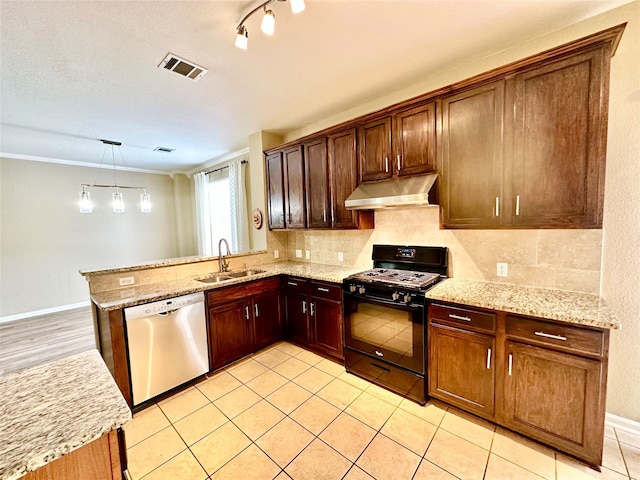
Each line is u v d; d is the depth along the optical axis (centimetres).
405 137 237
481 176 199
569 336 155
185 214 648
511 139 185
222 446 183
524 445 174
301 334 317
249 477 160
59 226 502
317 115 325
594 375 150
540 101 173
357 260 322
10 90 240
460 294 199
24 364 314
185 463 170
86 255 531
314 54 206
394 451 174
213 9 157
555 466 159
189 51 197
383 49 203
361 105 297
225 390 243
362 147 268
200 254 594
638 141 168
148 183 604
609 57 152
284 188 351
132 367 218
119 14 158
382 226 295
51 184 493
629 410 181
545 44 193
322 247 361
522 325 169
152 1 149
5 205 453
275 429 196
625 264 177
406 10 164
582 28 180
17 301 463
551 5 164
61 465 76
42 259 486
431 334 208
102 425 81
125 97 263
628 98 169
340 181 289
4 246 453
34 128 335
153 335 228
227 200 541
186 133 371
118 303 211
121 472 87
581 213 165
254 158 389
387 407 215
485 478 154
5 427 79
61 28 167
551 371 162
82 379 105
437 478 155
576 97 162
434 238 259
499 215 193
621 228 177
